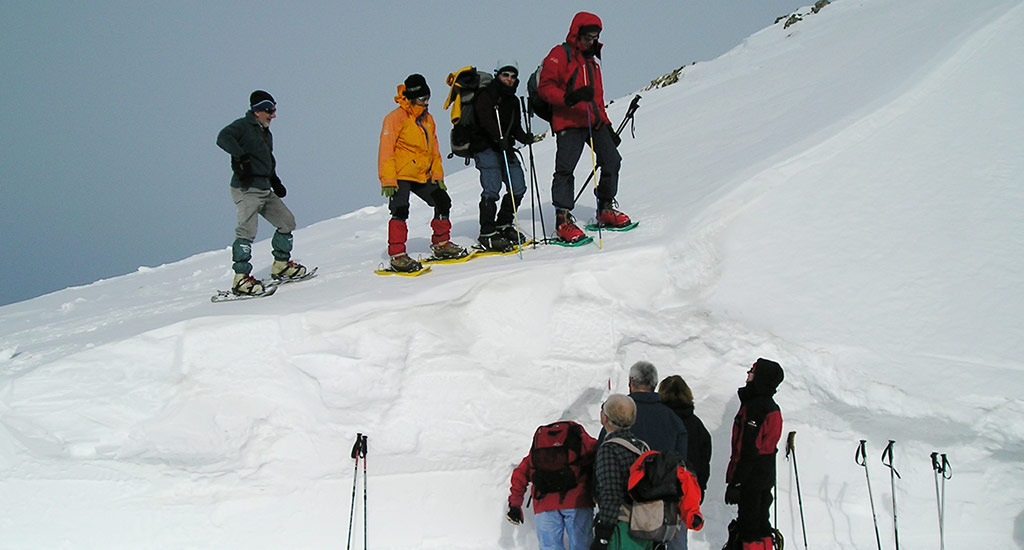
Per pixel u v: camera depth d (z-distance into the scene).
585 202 8.34
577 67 6.51
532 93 6.80
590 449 4.50
